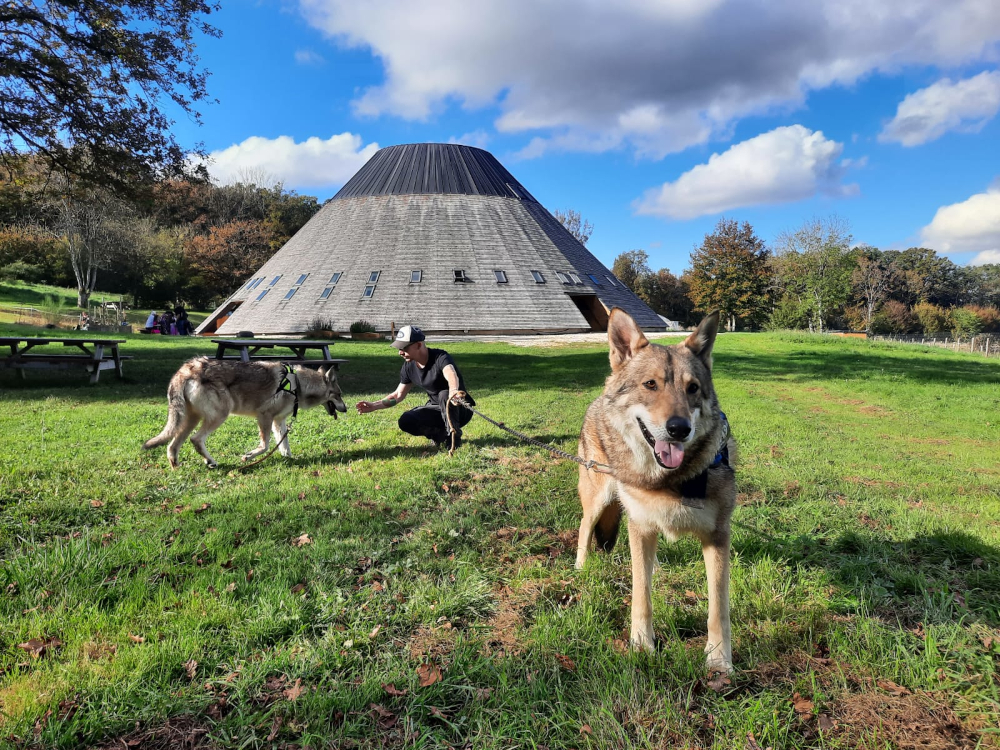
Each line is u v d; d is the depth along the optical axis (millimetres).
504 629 3334
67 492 5434
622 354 3482
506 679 2754
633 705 2617
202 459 6988
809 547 4395
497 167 49281
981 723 2520
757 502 5621
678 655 2941
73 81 15211
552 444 7867
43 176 18141
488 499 5559
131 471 6332
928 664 2844
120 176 16594
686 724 2523
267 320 37438
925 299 93562
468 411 7922
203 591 3576
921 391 14375
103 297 59688
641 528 3152
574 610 3447
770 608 3426
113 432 8219
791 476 6590
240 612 3359
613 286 45875
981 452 8391
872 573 3881
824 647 3127
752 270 63719
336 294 37438
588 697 2658
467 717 2572
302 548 4293
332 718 2572
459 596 3578
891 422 10711
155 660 2873
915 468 7207
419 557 4223
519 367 18484
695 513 2994
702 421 3055
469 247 40156
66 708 2582
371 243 40156
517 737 2441
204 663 2914
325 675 2795
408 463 6762
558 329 37375
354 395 11797
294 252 43188
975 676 2760
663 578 3936
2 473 5918
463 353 23297
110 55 15531
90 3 14680
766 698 2629
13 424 8562
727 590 3031
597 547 4352
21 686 2656
